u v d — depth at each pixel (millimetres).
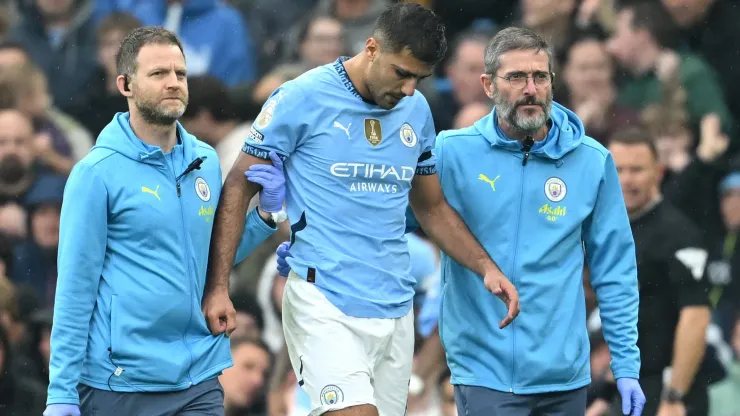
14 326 27641
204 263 19125
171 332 18797
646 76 34250
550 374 19922
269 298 28734
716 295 31141
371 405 18797
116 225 18594
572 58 34094
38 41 35375
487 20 36844
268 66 35688
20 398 27250
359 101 18938
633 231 25719
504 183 20078
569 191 20109
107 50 34750
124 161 18609
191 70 35281
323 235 18922
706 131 34062
